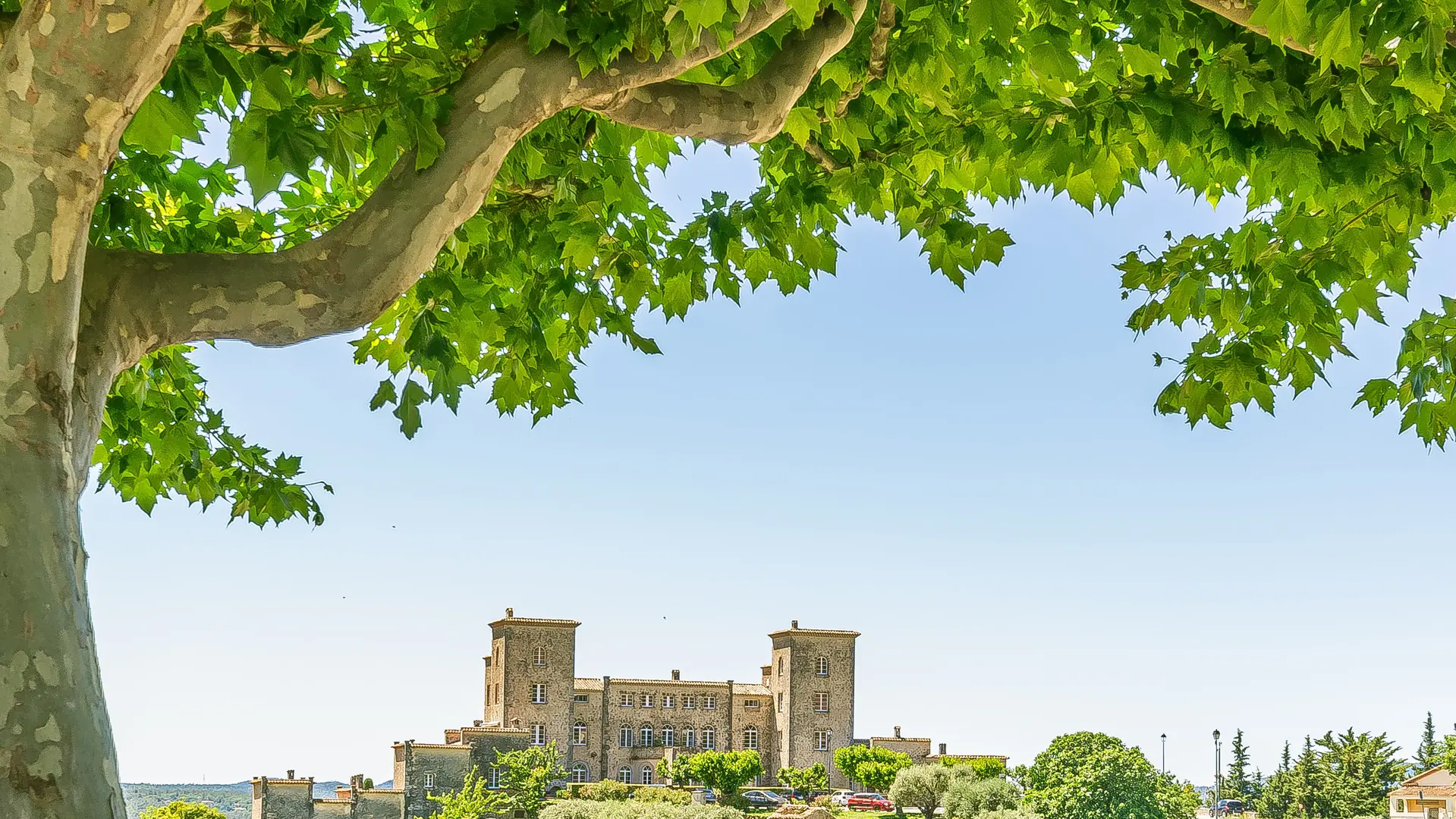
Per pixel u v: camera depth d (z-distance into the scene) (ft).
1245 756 416.46
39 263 8.89
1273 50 16.70
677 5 11.59
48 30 8.79
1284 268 18.52
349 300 11.42
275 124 13.20
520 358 21.43
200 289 10.89
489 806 231.30
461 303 19.22
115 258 10.78
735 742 328.49
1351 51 13.99
